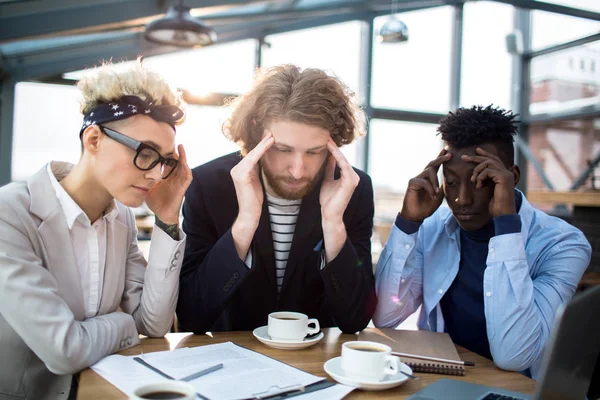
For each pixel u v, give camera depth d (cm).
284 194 141
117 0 441
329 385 97
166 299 129
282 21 627
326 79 135
